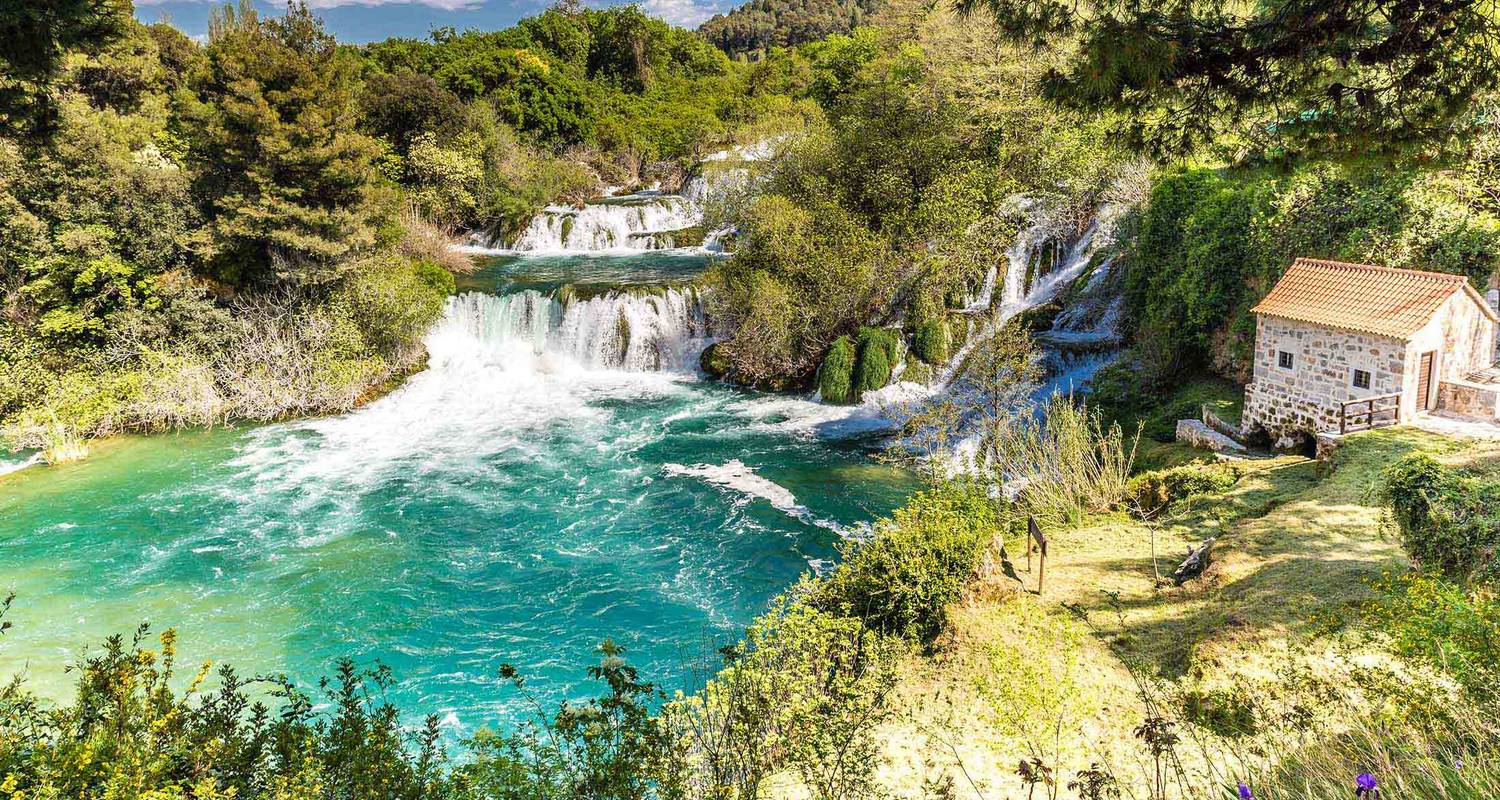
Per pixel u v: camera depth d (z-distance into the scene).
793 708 9.91
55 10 11.77
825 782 9.05
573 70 81.31
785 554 19.72
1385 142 9.23
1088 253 31.59
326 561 19.70
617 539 20.73
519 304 35.06
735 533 20.83
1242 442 21.19
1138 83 8.61
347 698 6.73
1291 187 22.72
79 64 40.28
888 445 25.73
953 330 30.89
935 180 34.91
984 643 13.88
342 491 23.62
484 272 41.75
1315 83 8.89
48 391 28.16
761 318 31.44
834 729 9.64
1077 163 32.62
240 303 31.75
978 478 20.03
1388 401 18.47
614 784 6.43
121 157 31.59
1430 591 8.22
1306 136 9.60
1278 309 20.06
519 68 65.81
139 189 31.16
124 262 30.41
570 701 14.80
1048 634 13.93
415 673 15.69
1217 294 24.23
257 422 29.08
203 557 19.92
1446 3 7.92
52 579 18.88
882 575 15.41
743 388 32.16
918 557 15.00
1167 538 17.48
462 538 20.89
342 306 31.77
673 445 26.75
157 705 5.83
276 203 31.03
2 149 29.09
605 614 17.55
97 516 22.02
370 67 68.00
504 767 6.72
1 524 21.52
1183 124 9.46
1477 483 12.74
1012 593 15.34
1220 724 8.62
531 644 16.56
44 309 29.92
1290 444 20.19
